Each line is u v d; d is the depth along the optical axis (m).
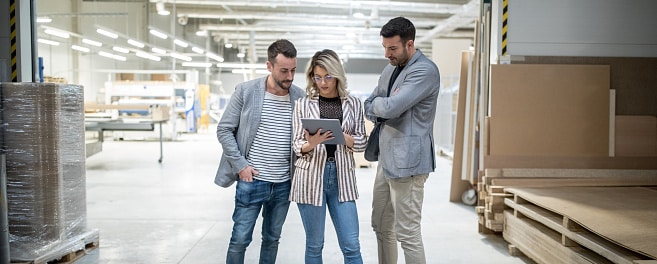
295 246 3.79
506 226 3.64
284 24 14.59
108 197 5.78
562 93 3.96
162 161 9.35
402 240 2.45
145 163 9.07
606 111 4.00
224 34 16.61
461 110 5.41
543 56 4.07
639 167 3.99
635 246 2.15
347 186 2.26
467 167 5.07
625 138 4.00
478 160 4.51
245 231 2.41
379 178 2.64
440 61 11.07
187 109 15.06
